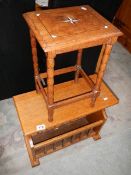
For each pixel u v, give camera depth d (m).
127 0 2.38
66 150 1.52
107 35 0.90
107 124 1.73
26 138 1.27
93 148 1.56
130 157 1.53
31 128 1.19
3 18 1.16
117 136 1.65
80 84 1.44
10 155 1.46
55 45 0.81
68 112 1.28
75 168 1.43
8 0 1.08
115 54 2.57
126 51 2.65
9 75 1.56
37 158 1.40
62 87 1.41
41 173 1.39
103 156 1.51
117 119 1.78
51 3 1.22
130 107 1.90
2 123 1.65
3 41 1.29
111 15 1.56
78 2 1.27
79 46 0.89
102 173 1.42
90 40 0.87
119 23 2.67
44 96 1.17
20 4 1.14
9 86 1.67
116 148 1.57
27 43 1.38
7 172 1.38
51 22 0.94
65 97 1.35
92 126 1.35
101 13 1.47
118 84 2.14
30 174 1.38
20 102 1.31
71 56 1.57
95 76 1.50
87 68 1.89
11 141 1.54
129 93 2.05
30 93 1.37
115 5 1.47
